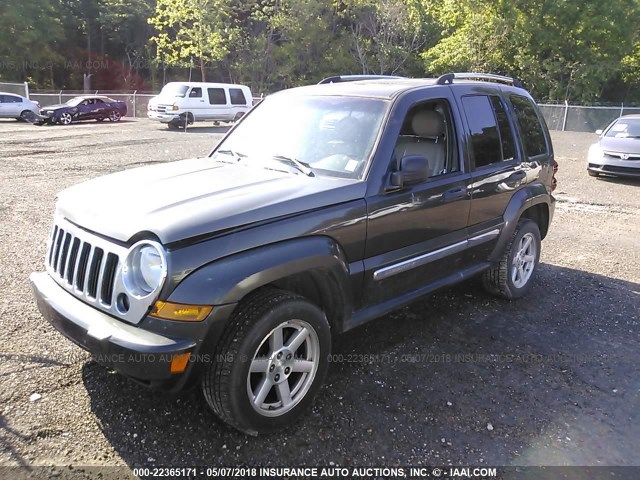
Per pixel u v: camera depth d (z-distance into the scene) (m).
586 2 34.41
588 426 3.30
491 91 4.90
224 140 4.51
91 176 11.16
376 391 3.57
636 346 4.41
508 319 4.83
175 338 2.68
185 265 2.69
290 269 2.99
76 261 3.06
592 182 12.98
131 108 34.75
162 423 3.12
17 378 3.48
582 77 34.41
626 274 6.30
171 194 3.19
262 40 43.00
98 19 51.12
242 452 2.93
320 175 3.63
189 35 40.72
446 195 4.07
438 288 4.21
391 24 41.25
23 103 28.23
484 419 3.32
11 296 4.78
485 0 35.12
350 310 3.50
